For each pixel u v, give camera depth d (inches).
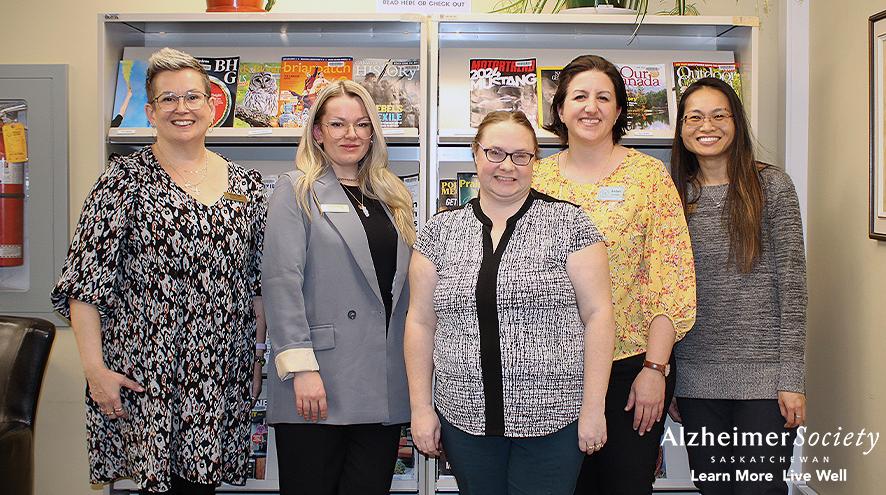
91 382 76.2
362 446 80.4
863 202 99.7
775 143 121.0
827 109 109.7
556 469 68.6
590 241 68.5
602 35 116.6
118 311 77.2
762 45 120.6
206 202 79.3
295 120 106.2
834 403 108.5
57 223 118.3
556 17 103.3
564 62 111.7
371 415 77.8
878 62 93.7
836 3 107.0
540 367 66.6
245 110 107.0
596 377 67.4
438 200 111.3
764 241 86.6
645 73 110.1
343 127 79.8
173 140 79.0
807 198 116.4
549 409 66.8
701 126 87.0
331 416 77.6
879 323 96.3
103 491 104.0
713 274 86.9
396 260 81.6
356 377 77.9
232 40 116.5
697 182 90.5
